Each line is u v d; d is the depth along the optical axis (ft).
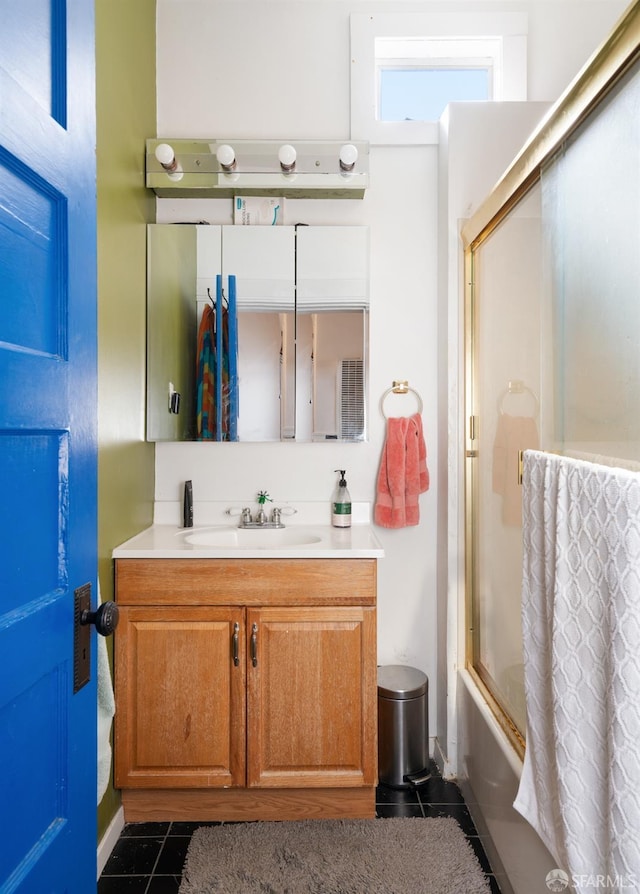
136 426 6.66
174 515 7.41
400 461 7.17
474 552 6.68
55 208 2.51
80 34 2.72
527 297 4.77
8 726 2.10
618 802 2.65
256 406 7.30
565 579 3.29
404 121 7.38
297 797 6.03
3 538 2.09
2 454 2.08
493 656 5.90
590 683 3.05
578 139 3.65
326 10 7.41
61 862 2.49
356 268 7.32
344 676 5.91
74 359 2.64
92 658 2.86
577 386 3.69
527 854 4.34
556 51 7.36
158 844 5.66
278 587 5.89
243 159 7.10
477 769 5.87
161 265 7.14
